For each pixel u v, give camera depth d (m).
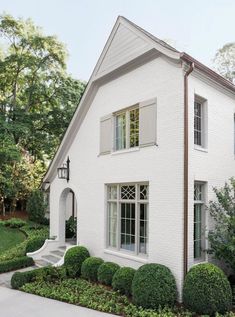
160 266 7.83
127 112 10.30
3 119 23.27
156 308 7.17
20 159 22.16
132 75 10.02
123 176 10.02
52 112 25.70
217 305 6.84
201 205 9.10
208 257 8.85
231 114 10.52
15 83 25.42
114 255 10.12
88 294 8.25
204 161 9.01
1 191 23.72
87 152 12.09
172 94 8.51
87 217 11.76
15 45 24.98
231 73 23.83
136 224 9.46
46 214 23.25
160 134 8.77
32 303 7.84
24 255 13.05
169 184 8.36
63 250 12.96
